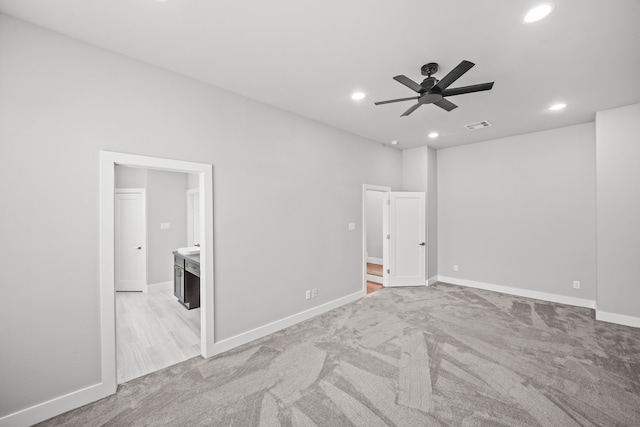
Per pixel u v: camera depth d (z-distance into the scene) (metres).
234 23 1.96
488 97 3.19
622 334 3.19
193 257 4.05
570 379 2.34
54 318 2.01
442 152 5.72
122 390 2.25
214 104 2.90
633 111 3.41
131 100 2.37
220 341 2.89
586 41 2.14
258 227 3.26
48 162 2.00
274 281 3.42
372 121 4.02
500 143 4.98
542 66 2.52
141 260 5.10
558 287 4.42
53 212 2.02
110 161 2.23
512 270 4.87
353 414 1.95
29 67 1.94
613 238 3.55
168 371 2.52
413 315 3.86
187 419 1.93
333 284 4.21
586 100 3.27
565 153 4.35
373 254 8.03
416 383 2.30
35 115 1.96
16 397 1.88
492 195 5.08
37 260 1.96
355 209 4.63
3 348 1.85
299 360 2.68
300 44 2.22
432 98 2.39
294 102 3.33
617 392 2.17
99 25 1.97
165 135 2.55
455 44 2.21
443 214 5.72
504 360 2.65
